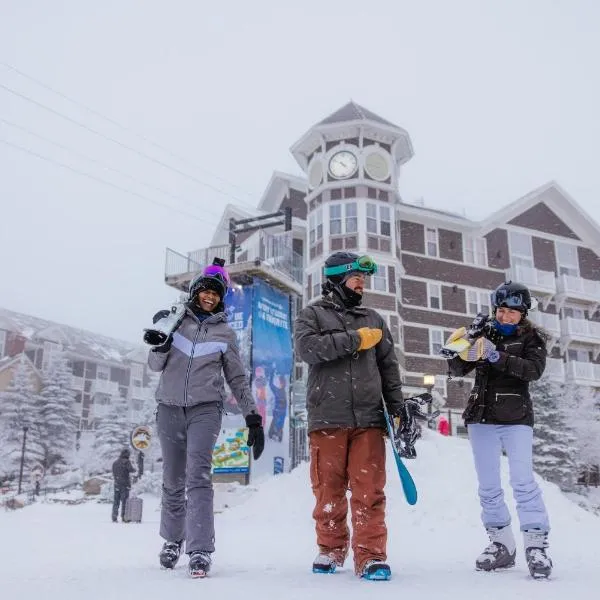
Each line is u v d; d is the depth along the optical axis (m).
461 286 39.94
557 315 43.19
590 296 44.16
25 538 8.41
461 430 36.66
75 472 46.00
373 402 3.80
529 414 4.00
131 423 52.31
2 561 4.90
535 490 3.75
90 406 64.44
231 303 23.42
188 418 3.99
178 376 4.03
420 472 11.84
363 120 35.38
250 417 3.97
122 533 9.76
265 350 23.09
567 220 45.66
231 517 12.27
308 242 36.47
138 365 71.81
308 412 3.93
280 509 12.22
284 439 23.25
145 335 4.00
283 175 40.06
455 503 10.90
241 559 4.94
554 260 44.41
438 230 40.34
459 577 3.50
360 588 2.99
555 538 7.53
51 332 63.25
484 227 41.34
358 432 3.79
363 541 3.50
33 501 29.77
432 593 2.84
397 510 10.77
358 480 3.65
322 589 2.95
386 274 34.59
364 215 34.72
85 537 8.67
